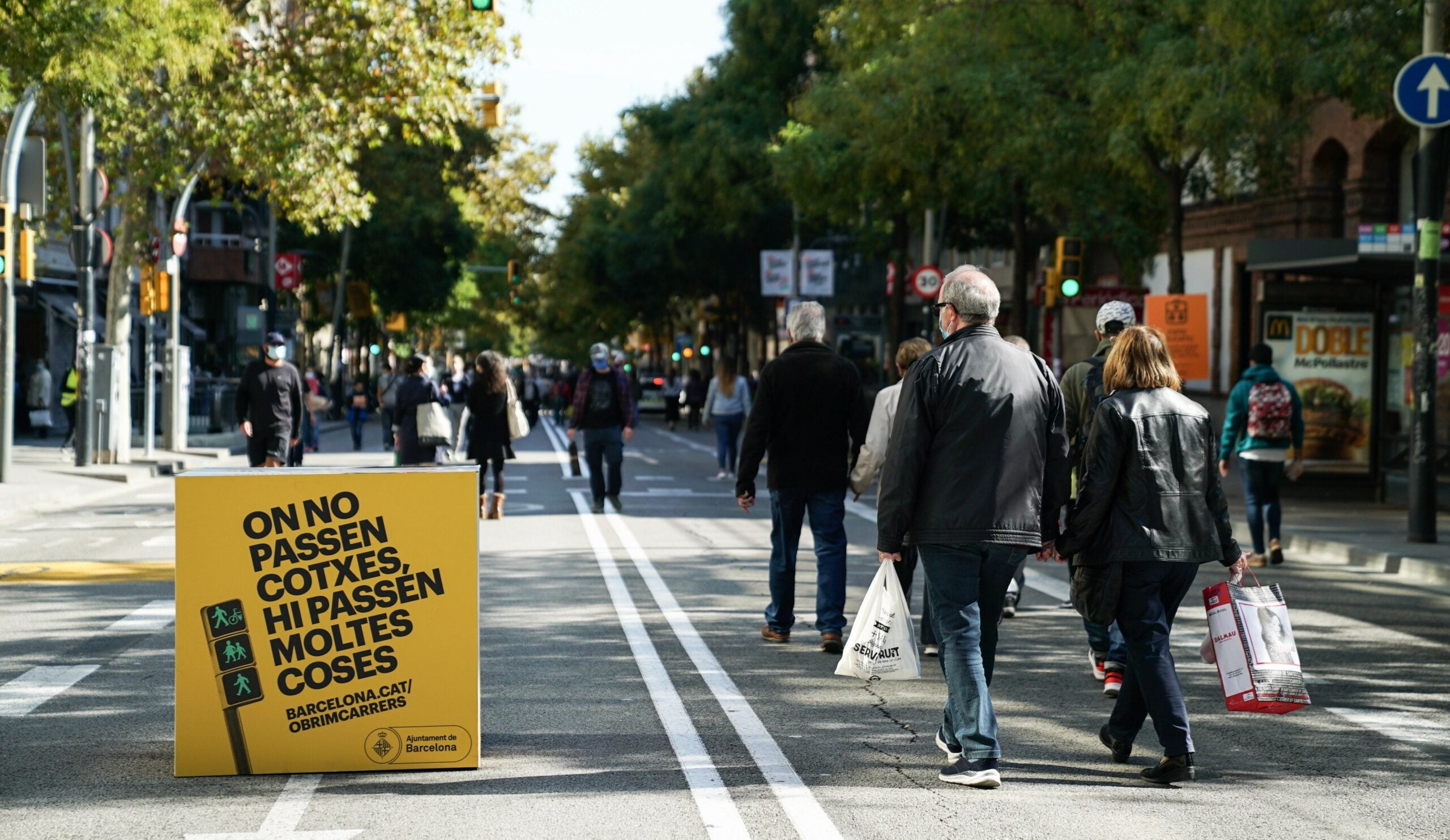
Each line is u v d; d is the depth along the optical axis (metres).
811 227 45.75
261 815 5.50
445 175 48.25
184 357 29.81
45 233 30.09
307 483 6.04
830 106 27.11
